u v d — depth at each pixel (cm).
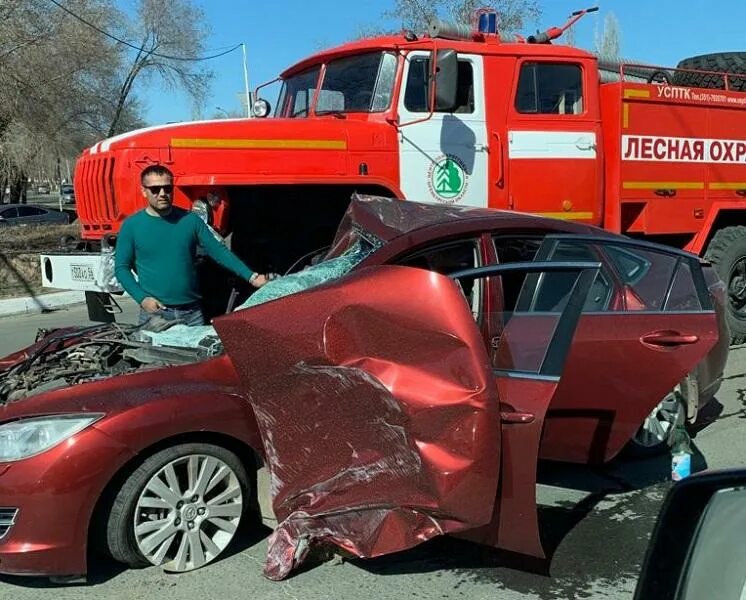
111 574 363
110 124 2845
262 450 371
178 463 357
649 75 834
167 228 499
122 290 588
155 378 363
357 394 313
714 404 611
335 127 618
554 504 434
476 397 297
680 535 159
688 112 773
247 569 365
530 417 309
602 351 384
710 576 153
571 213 713
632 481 464
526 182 691
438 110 642
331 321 311
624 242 414
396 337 306
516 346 329
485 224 408
